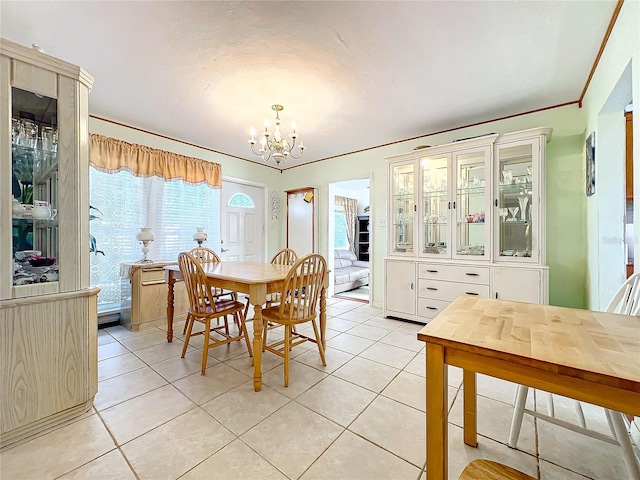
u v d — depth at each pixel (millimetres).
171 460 1297
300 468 1258
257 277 2105
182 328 3129
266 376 2090
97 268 3133
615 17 1659
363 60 2096
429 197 3383
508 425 1562
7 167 1409
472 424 1396
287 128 3412
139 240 3143
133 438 1438
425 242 3371
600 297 2203
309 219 4910
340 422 1566
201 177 4051
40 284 1497
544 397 1838
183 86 2455
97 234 3127
